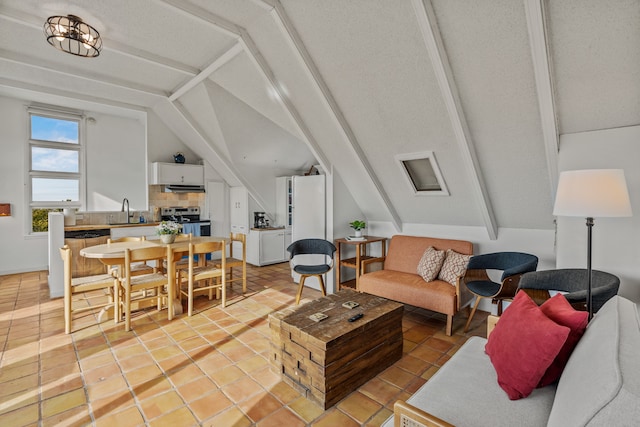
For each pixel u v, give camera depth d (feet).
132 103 17.40
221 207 21.01
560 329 4.25
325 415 5.98
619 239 7.19
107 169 19.08
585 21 5.70
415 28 7.14
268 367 7.61
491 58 6.91
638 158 6.89
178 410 6.07
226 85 12.44
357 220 14.39
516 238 10.84
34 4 8.24
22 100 16.49
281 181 20.08
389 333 7.67
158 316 10.84
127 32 9.70
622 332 3.44
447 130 8.95
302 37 8.76
